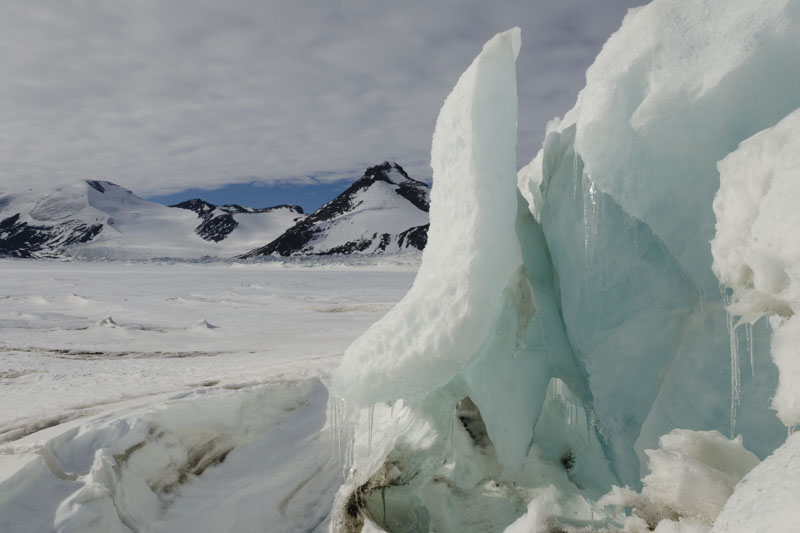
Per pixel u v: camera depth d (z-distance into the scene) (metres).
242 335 18.97
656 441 3.75
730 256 2.62
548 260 5.32
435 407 5.21
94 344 16.75
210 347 16.48
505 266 3.90
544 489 5.02
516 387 4.47
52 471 5.37
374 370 4.45
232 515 5.94
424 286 4.31
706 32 3.35
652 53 3.55
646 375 3.99
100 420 6.66
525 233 5.21
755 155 2.52
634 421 4.05
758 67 3.12
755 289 2.40
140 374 11.58
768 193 2.37
